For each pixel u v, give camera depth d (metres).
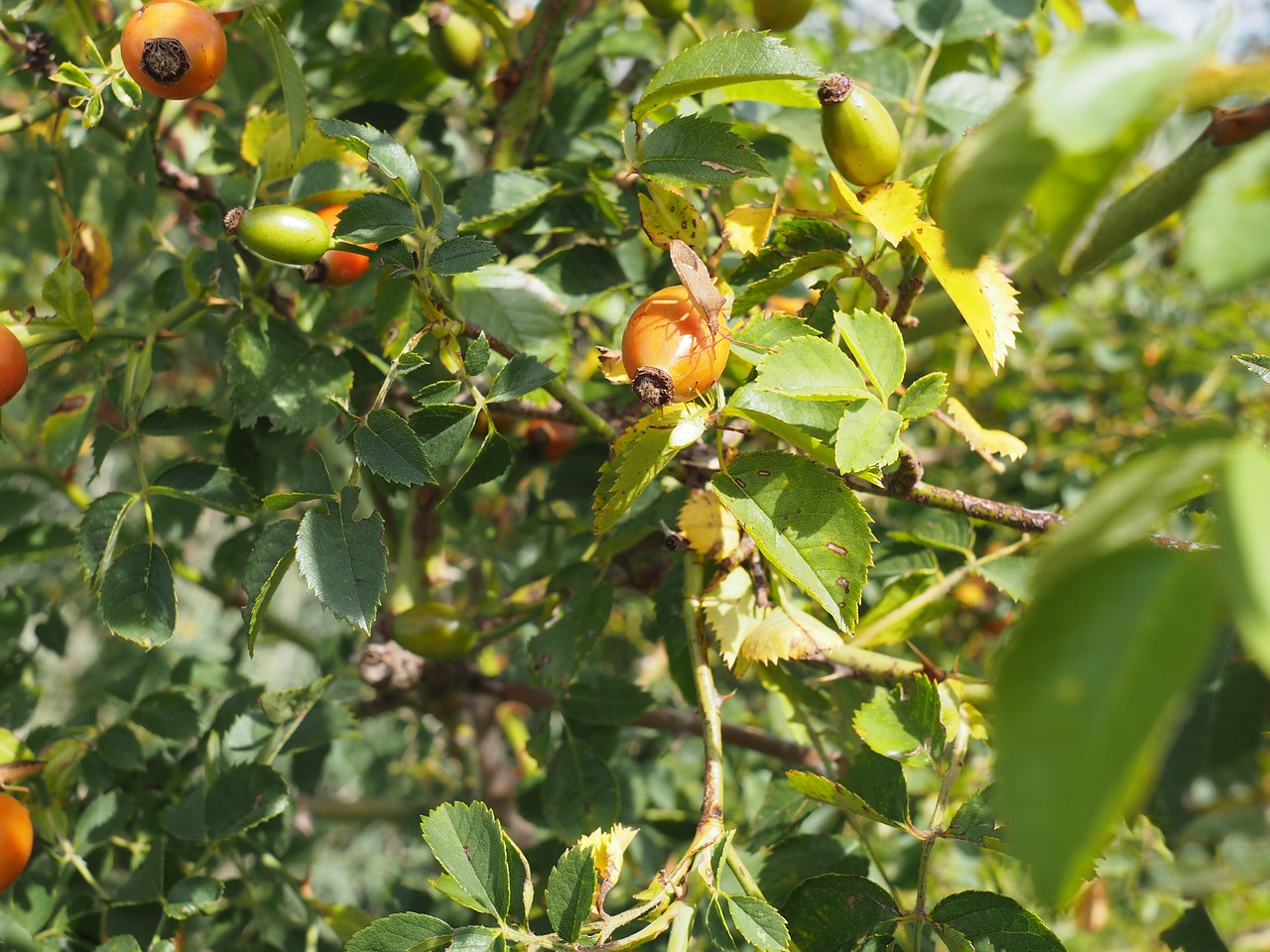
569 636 0.40
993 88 0.41
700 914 0.38
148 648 0.35
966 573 0.39
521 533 0.49
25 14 0.40
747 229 0.35
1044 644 0.19
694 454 0.36
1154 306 0.66
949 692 0.36
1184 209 0.37
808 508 0.32
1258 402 0.63
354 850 0.98
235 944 0.42
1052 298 0.39
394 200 0.34
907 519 0.48
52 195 0.48
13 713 0.44
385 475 0.33
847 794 0.33
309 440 0.48
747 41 0.33
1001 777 0.19
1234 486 0.18
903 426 0.31
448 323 0.34
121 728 0.41
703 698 0.34
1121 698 0.18
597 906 0.31
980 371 0.62
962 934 0.32
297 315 0.40
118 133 0.42
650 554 0.43
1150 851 0.43
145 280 0.61
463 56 0.42
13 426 0.47
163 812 0.40
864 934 0.33
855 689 0.39
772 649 0.34
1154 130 0.21
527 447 0.46
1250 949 0.56
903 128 0.41
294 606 1.05
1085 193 0.22
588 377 0.49
